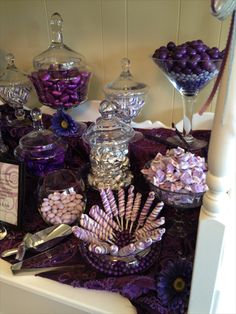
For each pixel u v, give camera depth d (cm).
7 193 74
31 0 101
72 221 74
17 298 69
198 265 51
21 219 73
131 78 98
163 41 94
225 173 43
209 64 78
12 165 73
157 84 102
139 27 95
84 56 105
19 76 105
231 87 37
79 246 68
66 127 98
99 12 97
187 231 69
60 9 100
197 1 85
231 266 102
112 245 60
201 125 99
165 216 72
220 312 97
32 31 107
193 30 90
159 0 89
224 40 88
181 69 80
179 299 56
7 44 113
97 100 108
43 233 71
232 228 100
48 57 98
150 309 56
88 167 90
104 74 106
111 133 81
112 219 70
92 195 82
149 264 61
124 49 100
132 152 90
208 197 46
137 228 68
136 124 103
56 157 87
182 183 64
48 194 78
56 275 63
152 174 68
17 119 109
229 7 35
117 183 82
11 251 67
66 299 59
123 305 58
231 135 39
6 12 107
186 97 90
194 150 87
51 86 90
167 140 93
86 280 60
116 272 60
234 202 94
